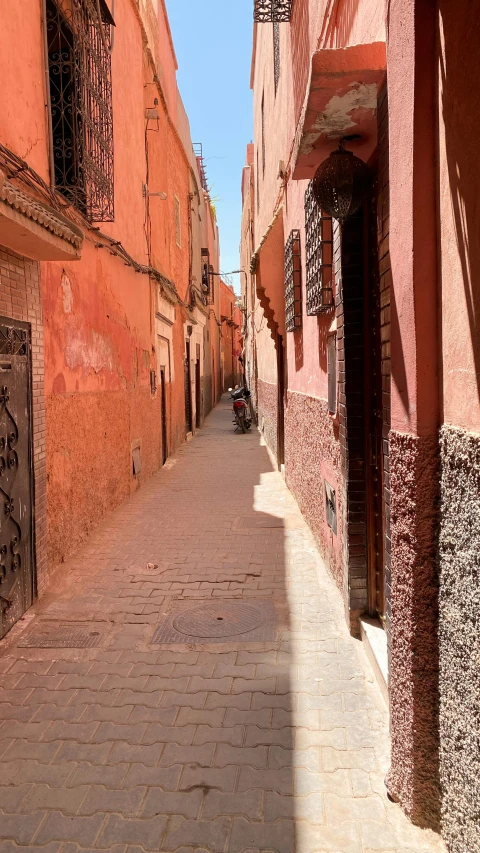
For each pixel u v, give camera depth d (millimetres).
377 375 3775
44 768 2811
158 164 12445
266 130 11617
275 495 8883
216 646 3994
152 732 3064
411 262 2207
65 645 4074
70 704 3344
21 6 4738
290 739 2973
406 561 2311
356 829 2377
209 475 10984
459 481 1963
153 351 11188
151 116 10992
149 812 2521
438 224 2158
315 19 4992
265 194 12133
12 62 4559
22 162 4461
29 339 4848
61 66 5527
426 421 2203
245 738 2990
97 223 7238
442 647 2186
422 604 2264
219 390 38031
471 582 1870
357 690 3398
